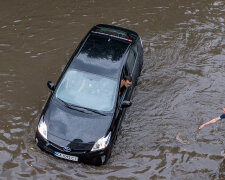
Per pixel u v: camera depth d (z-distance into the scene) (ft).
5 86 34.73
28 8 48.55
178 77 39.24
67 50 41.14
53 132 27.17
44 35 43.34
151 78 38.70
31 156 27.89
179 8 52.34
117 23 47.19
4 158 27.48
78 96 29.37
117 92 29.81
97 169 27.73
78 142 26.78
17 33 43.11
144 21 48.39
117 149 29.99
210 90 37.88
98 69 30.73
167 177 28.12
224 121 34.50
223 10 52.80
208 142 31.94
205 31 47.50
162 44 44.37
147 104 35.19
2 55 38.96
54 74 37.17
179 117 34.22
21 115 31.63
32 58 39.14
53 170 27.07
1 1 49.55
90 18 47.70
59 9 49.11
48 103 28.99
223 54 43.45
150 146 30.73
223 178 28.73
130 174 27.86
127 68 32.35
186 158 30.07
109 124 27.99
